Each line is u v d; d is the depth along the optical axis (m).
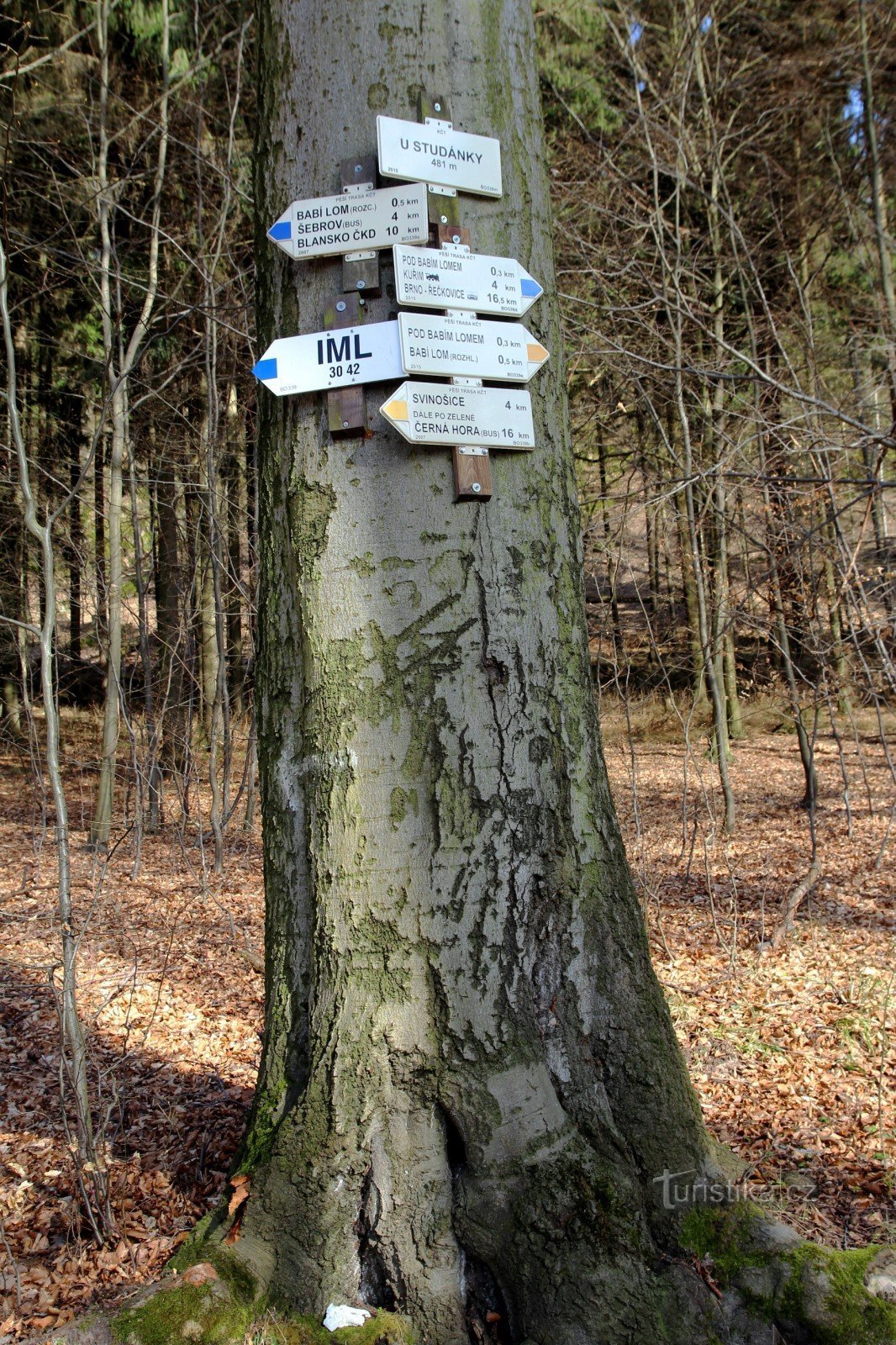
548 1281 2.23
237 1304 2.21
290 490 2.52
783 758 14.74
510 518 2.49
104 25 9.83
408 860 2.40
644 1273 2.27
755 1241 2.33
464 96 2.49
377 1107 2.38
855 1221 3.05
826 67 11.20
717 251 10.36
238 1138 3.63
